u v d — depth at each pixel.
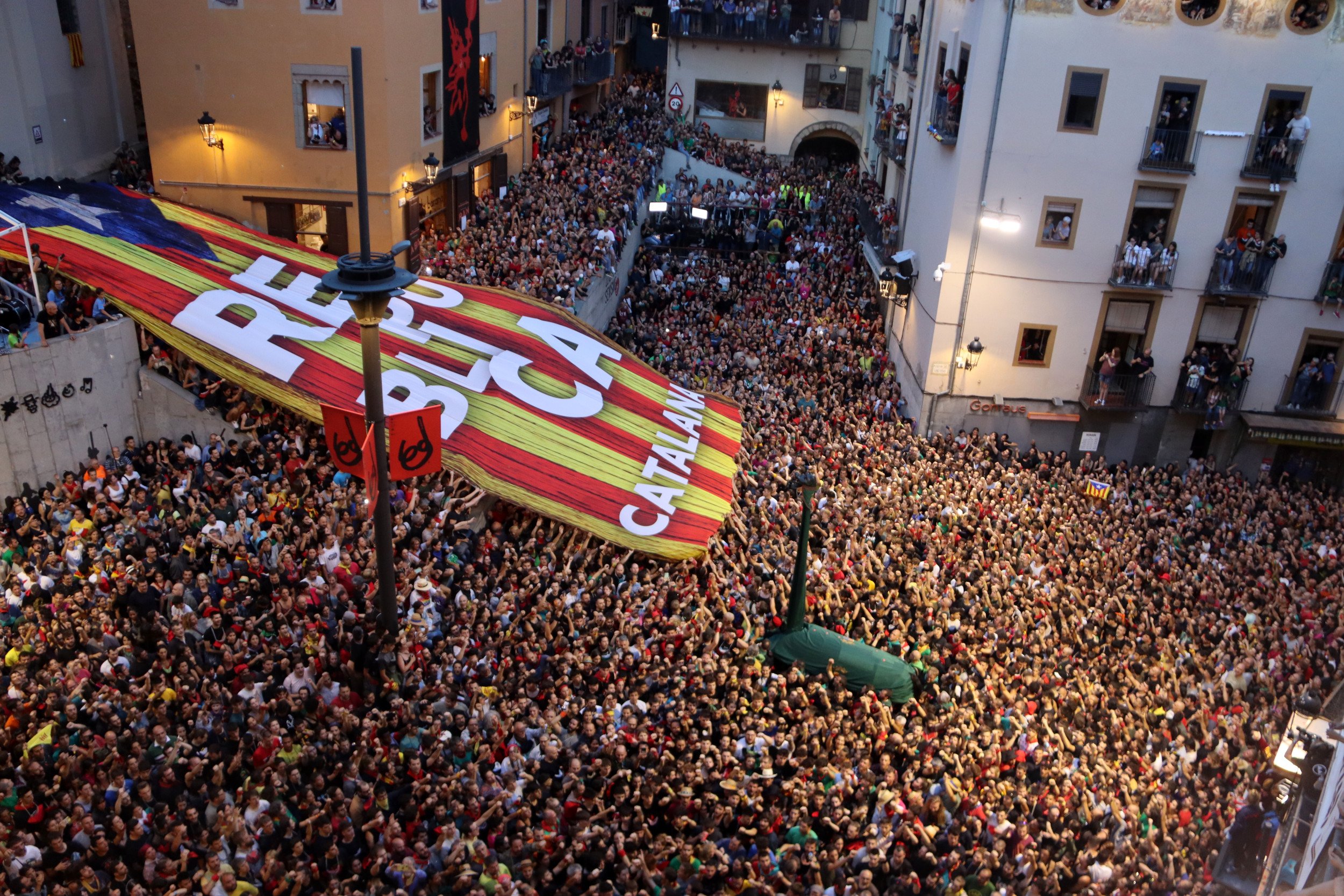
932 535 22.53
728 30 52.47
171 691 13.35
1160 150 27.09
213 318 20.89
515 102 38.16
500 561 18.67
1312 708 13.38
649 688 15.71
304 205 28.97
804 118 54.56
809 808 13.83
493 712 14.25
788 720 16.02
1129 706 17.58
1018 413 30.02
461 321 24.48
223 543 16.97
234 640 14.85
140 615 15.19
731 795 13.73
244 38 27.11
